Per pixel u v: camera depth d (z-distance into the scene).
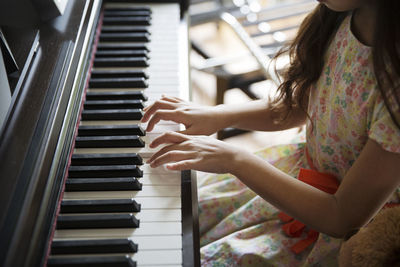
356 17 0.99
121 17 1.49
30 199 0.72
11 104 0.89
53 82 0.96
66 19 1.16
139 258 0.81
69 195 0.92
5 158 0.79
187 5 1.61
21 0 1.10
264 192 0.97
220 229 1.10
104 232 0.85
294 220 1.07
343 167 1.05
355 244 0.84
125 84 1.24
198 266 0.83
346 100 0.97
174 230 0.87
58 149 0.86
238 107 1.20
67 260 0.77
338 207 0.94
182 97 1.22
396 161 0.87
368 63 0.93
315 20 1.08
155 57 1.35
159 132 1.11
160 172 0.99
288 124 1.24
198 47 2.50
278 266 1.01
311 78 1.09
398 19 0.83
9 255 0.65
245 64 2.64
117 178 0.95
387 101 0.83
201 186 1.22
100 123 1.11
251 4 2.09
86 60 1.13
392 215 0.81
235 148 0.99
